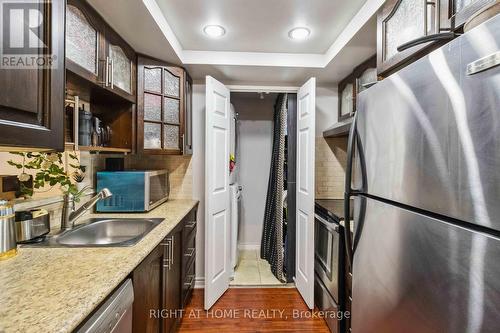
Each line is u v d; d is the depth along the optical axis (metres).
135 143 1.86
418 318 0.69
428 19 0.93
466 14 0.77
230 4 1.47
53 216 1.53
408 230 0.73
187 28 1.74
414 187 0.70
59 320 0.67
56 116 0.83
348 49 1.81
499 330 0.48
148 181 1.94
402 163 0.75
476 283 0.52
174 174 2.53
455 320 0.57
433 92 0.63
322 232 2.15
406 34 1.07
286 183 2.84
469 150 0.54
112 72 1.48
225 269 2.45
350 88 2.33
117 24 1.49
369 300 0.94
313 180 2.12
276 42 1.95
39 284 0.85
